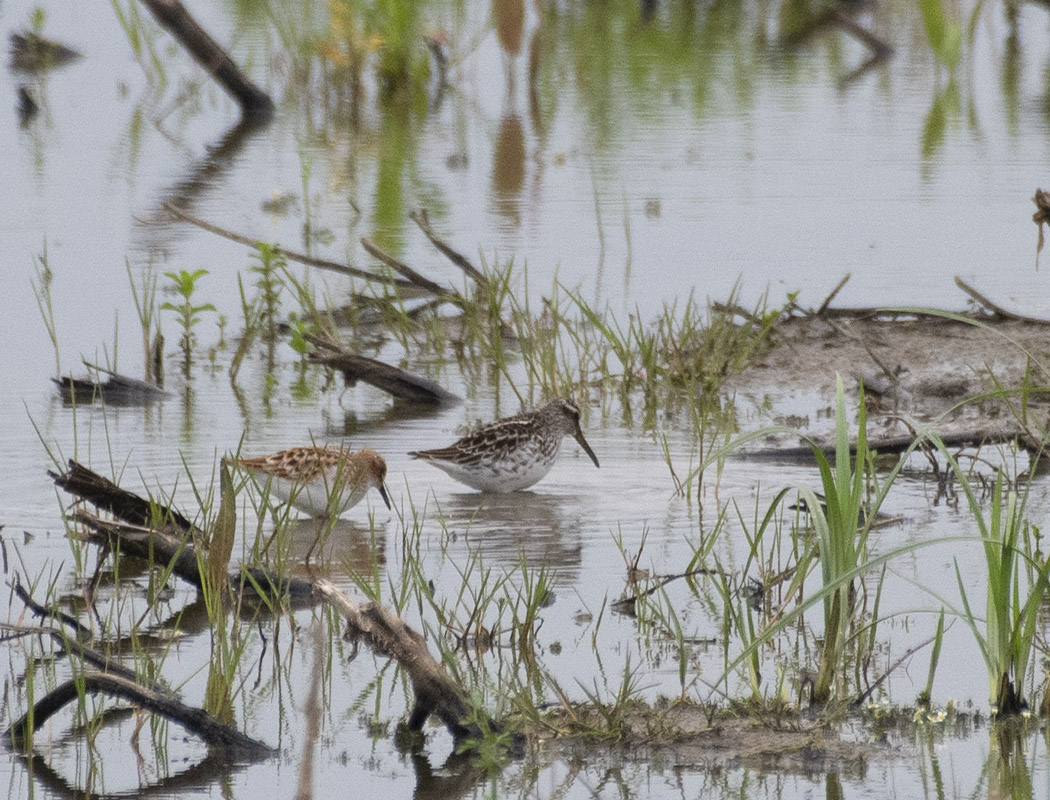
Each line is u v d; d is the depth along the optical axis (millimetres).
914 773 7441
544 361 15773
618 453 13758
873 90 32375
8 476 12477
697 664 8914
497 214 22281
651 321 17625
